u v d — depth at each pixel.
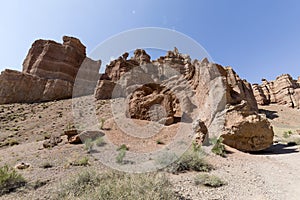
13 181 4.33
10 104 25.30
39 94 28.19
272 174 5.57
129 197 2.58
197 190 3.85
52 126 16.47
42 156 7.25
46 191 3.82
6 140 13.47
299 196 3.76
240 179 4.84
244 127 10.30
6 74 27.89
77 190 3.45
